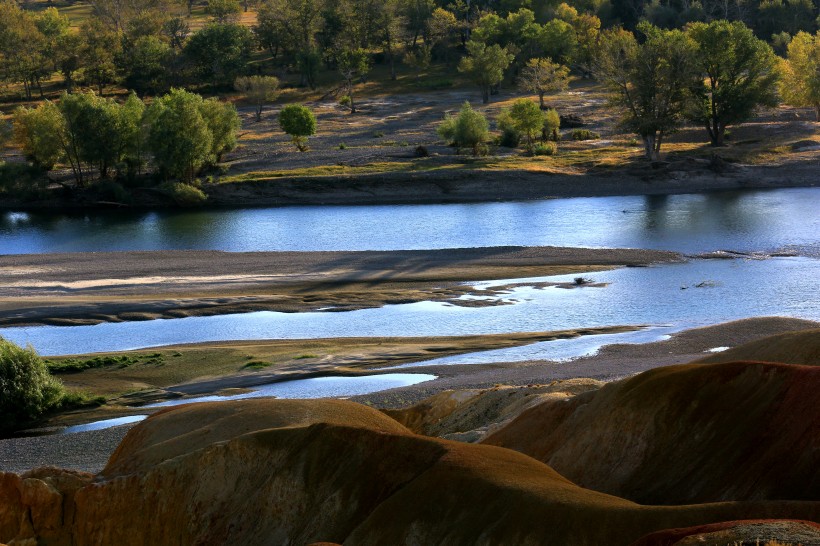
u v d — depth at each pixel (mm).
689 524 13914
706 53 110375
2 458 32125
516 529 15375
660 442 20250
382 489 18781
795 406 18469
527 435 24344
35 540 21938
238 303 57219
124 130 106062
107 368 44312
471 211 89562
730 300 54344
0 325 53688
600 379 36969
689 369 21219
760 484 17531
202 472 21250
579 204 90938
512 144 119312
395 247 74000
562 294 57844
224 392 40719
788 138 113875
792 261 64375
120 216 95125
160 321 54281
